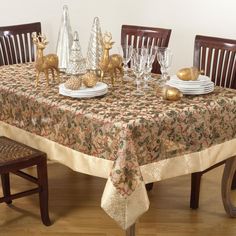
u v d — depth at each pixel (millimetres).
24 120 2314
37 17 3693
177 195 2832
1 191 2865
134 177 1844
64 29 2658
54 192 2865
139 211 1893
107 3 3768
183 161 2043
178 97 2119
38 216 2592
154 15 3738
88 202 2748
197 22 3648
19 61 3332
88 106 2047
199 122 2051
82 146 2018
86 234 2422
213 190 2906
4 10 3609
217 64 2775
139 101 2121
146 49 2258
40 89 2322
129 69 2805
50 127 2168
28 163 2252
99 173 1970
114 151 1874
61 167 3229
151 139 1906
